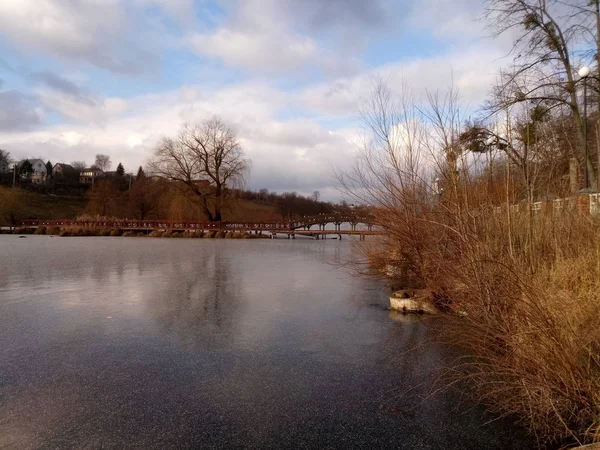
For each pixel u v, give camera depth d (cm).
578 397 370
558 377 385
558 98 1088
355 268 1403
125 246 2775
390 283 1228
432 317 827
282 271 1530
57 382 495
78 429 387
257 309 895
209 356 594
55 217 6856
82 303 924
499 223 612
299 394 472
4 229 5000
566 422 384
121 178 10231
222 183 4594
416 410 436
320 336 702
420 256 934
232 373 532
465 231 615
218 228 4466
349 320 810
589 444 332
